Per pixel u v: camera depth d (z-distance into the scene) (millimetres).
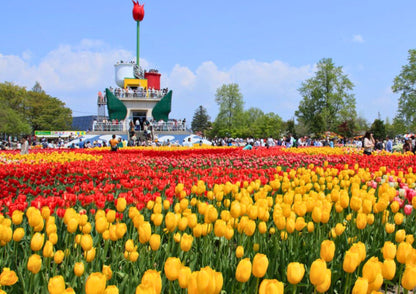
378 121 73688
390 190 5172
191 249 3916
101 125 45406
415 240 4352
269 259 3812
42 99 86562
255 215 3848
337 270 3531
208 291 1998
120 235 3482
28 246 4148
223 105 79000
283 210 3979
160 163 13531
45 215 4078
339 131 76625
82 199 5746
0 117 67312
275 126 89625
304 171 8523
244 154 18312
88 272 3490
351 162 12602
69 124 95812
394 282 4055
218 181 7238
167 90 49250
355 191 5008
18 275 3436
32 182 8867
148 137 39469
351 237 4195
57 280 2086
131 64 51906
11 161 15031
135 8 52375
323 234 4148
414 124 50781
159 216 3867
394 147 35406
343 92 62844
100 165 12195
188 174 8977
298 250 3951
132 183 7098
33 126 85625
